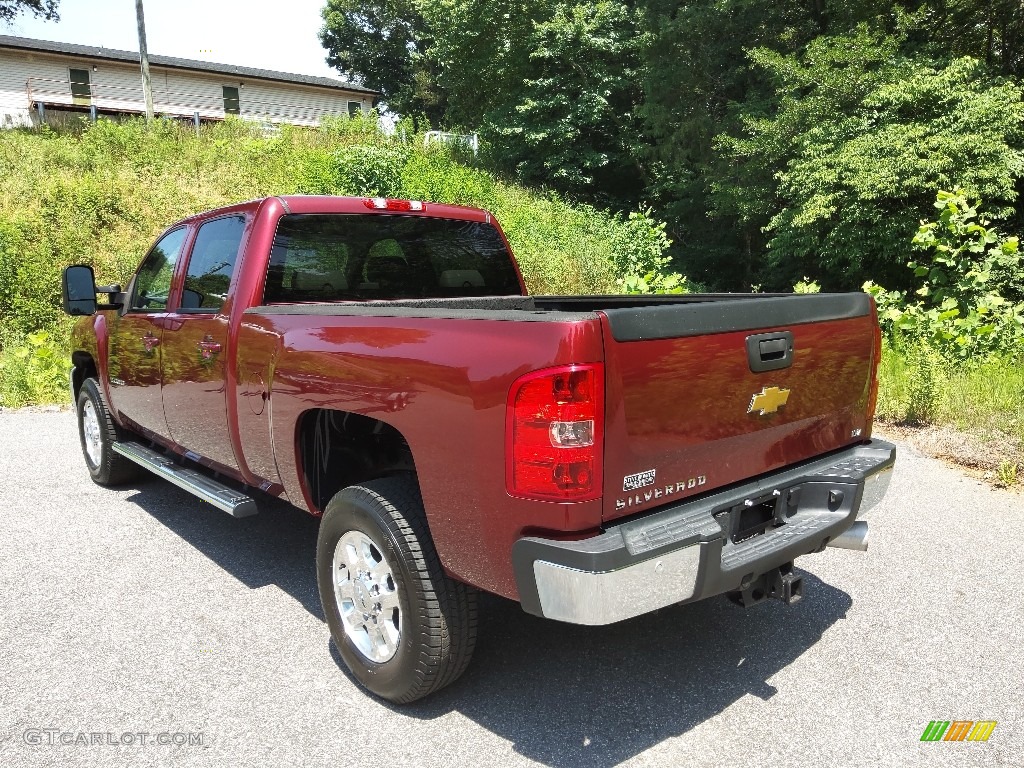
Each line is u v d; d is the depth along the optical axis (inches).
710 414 95.7
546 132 985.5
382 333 104.3
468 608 100.8
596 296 169.8
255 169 701.3
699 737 99.5
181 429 159.0
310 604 139.3
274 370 123.4
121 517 186.4
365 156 641.6
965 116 451.2
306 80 1445.6
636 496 89.2
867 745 97.7
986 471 215.6
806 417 111.9
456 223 165.6
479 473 89.7
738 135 735.1
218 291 143.3
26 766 92.6
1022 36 596.7
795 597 106.5
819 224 533.3
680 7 808.3
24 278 417.1
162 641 125.1
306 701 108.0
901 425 263.0
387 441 127.5
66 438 267.3
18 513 189.2
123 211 537.6
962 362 301.0
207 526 180.4
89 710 105.2
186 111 1318.9
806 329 109.0
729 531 102.0
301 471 123.5
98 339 193.3
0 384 332.8
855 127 515.8
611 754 96.0
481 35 1079.6
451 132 1189.1
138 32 971.3
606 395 83.2
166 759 94.5
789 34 702.5
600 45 972.6
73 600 140.2
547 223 719.1
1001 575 150.6
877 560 158.6
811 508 113.6
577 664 118.8
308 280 141.1
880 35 583.5
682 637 127.6
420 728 101.6
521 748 97.2
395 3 1646.2
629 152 999.0
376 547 104.0
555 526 84.0
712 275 847.7
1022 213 500.7
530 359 84.0
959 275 362.9
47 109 1176.2
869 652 121.7
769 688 111.3
